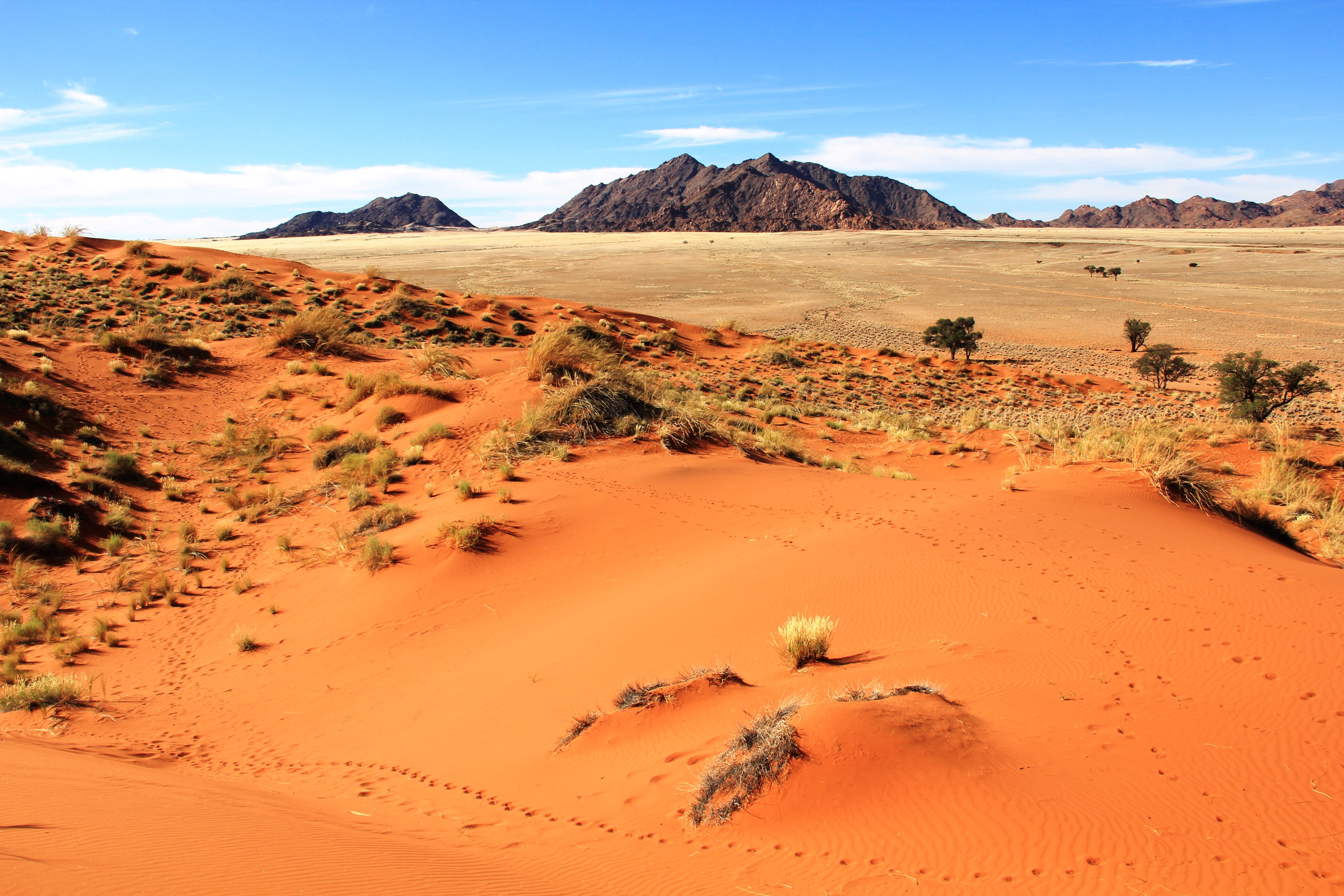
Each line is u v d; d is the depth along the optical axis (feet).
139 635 39.50
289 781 23.12
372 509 51.62
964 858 13.91
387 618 37.47
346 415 74.59
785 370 142.41
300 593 42.01
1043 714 18.69
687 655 27.73
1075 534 33.99
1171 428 70.95
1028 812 14.78
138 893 12.27
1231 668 20.20
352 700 30.60
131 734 28.60
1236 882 12.62
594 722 22.99
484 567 40.60
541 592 38.24
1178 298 318.45
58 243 158.40
